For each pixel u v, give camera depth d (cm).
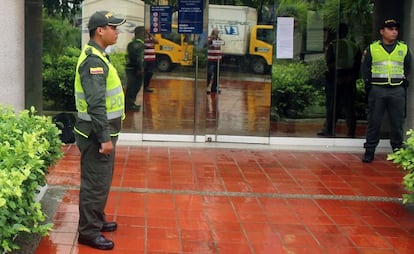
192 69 891
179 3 875
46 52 862
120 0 868
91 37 455
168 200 606
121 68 882
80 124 455
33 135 418
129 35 877
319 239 512
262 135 908
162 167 743
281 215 574
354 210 600
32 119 501
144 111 895
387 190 679
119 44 877
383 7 883
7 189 339
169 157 802
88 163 457
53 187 631
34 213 398
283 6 882
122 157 789
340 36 891
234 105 901
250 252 477
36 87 851
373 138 811
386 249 495
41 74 855
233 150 862
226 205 598
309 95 901
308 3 883
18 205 365
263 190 659
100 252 461
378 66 788
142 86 888
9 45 563
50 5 855
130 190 635
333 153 870
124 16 871
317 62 896
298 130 909
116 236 499
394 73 784
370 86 804
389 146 903
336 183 703
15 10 566
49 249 462
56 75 866
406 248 498
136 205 585
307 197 639
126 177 688
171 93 894
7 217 353
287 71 897
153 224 532
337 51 894
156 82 891
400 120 796
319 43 891
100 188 461
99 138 439
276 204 609
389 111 799
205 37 884
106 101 453
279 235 519
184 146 875
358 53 895
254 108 902
